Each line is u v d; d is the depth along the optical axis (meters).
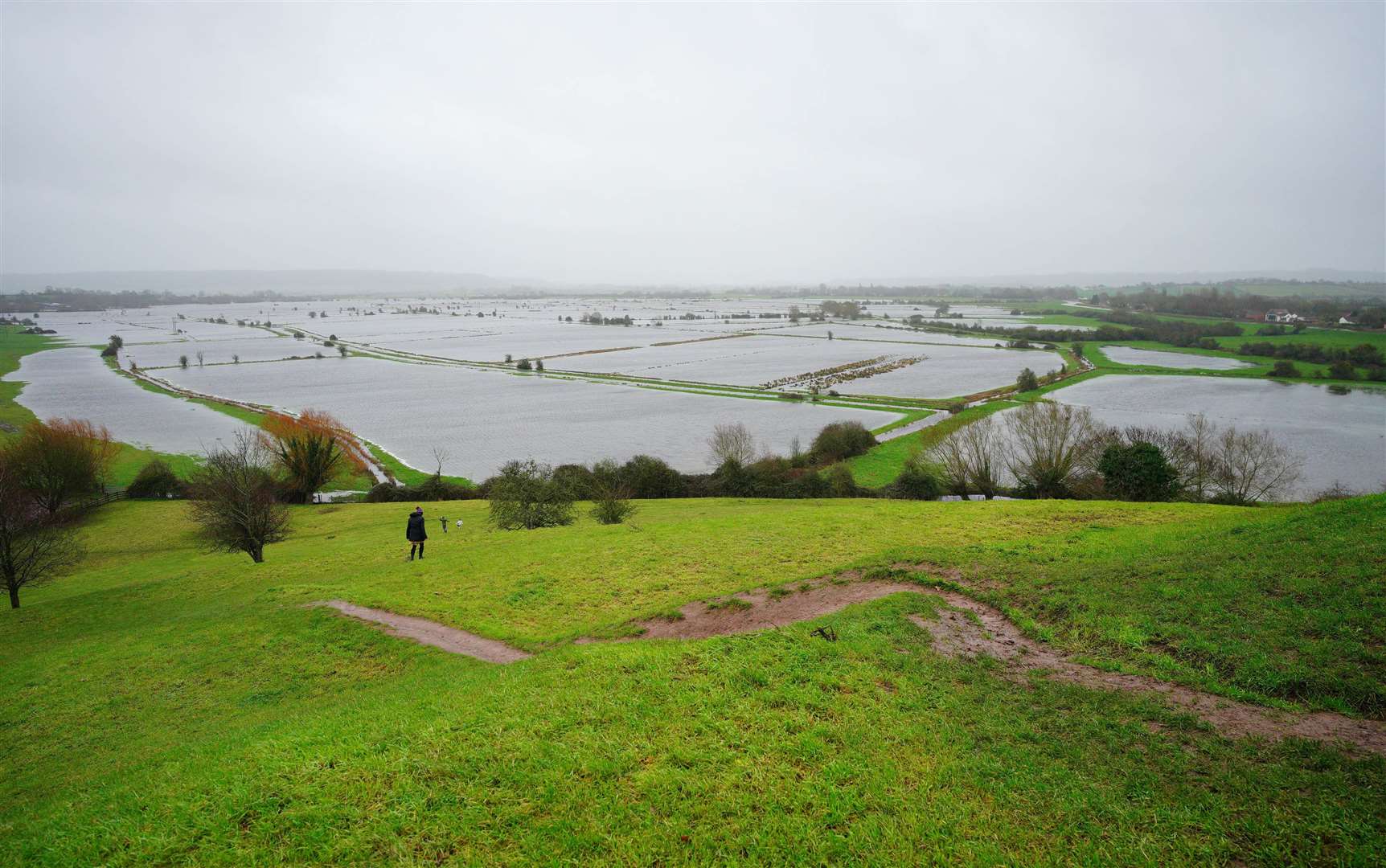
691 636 21.11
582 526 45.91
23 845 11.95
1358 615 15.53
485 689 16.67
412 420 128.38
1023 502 41.28
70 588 45.94
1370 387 136.50
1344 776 10.97
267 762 13.64
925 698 14.64
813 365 196.75
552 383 174.38
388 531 54.06
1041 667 16.08
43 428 74.31
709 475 78.69
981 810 11.06
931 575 22.88
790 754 12.74
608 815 11.27
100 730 21.33
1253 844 9.86
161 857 11.02
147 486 78.00
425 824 11.28
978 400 130.62
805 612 21.67
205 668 24.91
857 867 9.97
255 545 44.66
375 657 24.39
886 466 86.19
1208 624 16.64
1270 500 66.88
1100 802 10.97
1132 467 53.00
